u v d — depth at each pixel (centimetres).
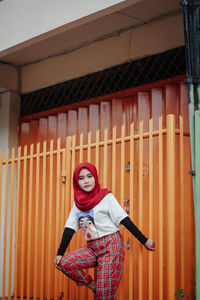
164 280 470
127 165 530
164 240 477
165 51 515
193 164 354
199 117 354
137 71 543
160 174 367
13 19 517
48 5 479
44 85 645
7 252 634
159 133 371
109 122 560
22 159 506
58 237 451
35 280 470
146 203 501
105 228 353
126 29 552
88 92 593
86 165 358
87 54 594
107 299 344
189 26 366
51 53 630
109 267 346
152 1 480
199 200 348
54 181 602
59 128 616
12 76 671
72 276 362
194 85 361
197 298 342
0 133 671
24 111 674
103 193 356
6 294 623
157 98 513
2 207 650
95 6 431
